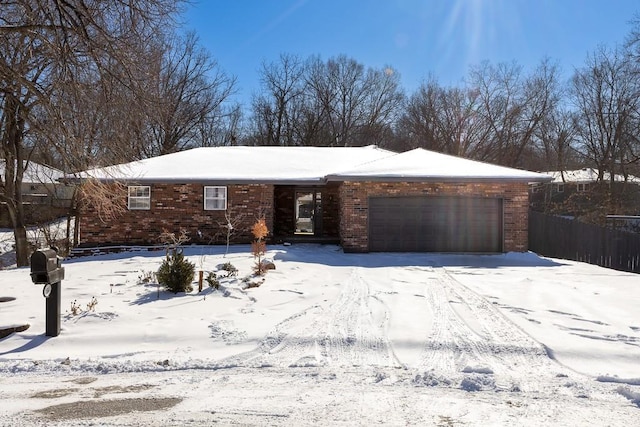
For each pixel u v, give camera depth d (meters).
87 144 11.73
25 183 34.31
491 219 17.14
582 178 41.75
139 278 11.20
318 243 19.12
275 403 4.46
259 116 45.19
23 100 13.00
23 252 21.42
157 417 4.10
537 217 20.06
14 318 7.78
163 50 13.02
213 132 41.88
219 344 6.69
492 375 5.34
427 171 17.20
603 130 37.31
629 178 37.78
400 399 4.58
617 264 15.76
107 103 11.06
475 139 42.69
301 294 9.66
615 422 4.04
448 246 17.09
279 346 6.55
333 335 6.94
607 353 6.14
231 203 18.91
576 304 8.94
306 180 18.73
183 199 18.84
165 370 5.71
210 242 18.75
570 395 4.75
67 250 21.59
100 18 10.73
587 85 38.31
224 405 4.41
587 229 17.14
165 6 11.27
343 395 4.70
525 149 42.12
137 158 17.17
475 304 8.89
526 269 13.71
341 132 46.56
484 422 4.01
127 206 18.67
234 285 10.22
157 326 7.38
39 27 10.20
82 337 6.93
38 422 3.97
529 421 4.04
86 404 4.46
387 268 13.52
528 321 7.70
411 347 6.46
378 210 17.17
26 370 5.71
